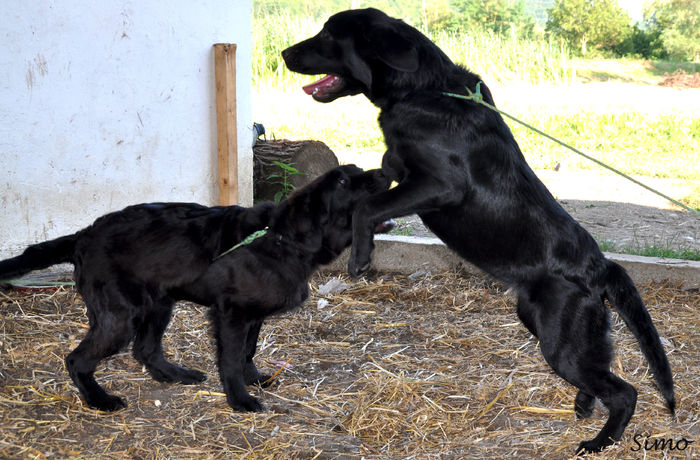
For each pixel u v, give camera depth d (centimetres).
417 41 426
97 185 664
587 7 2564
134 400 448
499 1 2775
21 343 519
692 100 1823
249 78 744
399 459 388
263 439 406
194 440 402
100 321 417
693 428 425
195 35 701
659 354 389
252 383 474
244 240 418
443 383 480
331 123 1530
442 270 705
